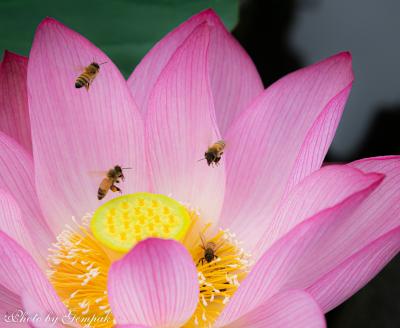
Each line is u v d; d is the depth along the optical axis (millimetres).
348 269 534
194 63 578
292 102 591
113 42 631
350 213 529
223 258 576
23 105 594
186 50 575
